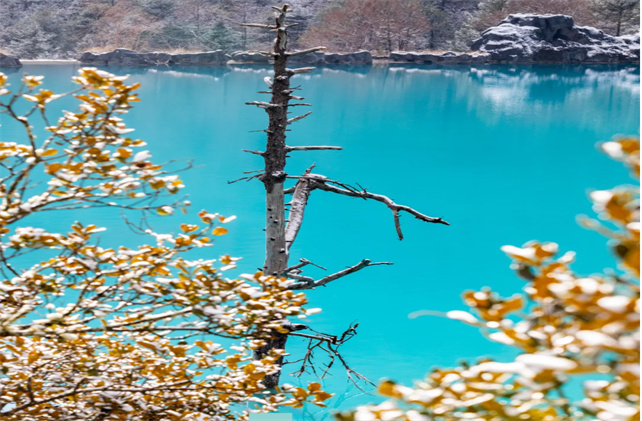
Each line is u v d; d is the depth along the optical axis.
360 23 93.50
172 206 4.30
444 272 23.17
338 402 14.62
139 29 94.25
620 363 1.22
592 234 26.94
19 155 4.11
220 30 91.44
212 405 5.10
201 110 53.41
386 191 33.50
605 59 83.75
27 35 94.12
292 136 44.81
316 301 20.67
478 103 56.69
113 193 4.03
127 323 4.57
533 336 1.54
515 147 42.66
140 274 4.59
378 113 52.53
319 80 68.94
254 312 4.54
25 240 4.36
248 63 86.69
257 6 99.94
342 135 45.44
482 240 26.66
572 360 1.28
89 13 97.25
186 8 97.81
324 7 99.81
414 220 29.14
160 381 5.18
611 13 89.75
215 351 5.16
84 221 27.06
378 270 23.30
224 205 30.27
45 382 5.05
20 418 4.65
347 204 31.16
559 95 60.16
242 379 5.07
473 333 18.12
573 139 44.34
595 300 1.30
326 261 24.34
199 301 4.54
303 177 12.04
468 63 85.06
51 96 4.05
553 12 90.81
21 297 4.56
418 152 41.47
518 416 1.68
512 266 1.61
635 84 67.00
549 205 31.33
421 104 56.16
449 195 33.03
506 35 85.00
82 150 4.08
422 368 16.30
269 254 11.13
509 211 30.47
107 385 4.82
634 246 1.24
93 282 4.76
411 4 93.75
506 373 1.75
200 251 24.30
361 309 20.06
